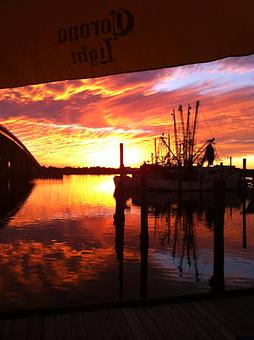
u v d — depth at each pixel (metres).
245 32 2.26
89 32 2.48
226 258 14.09
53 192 56.41
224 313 5.12
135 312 5.14
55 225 23.02
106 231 20.84
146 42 2.42
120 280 11.02
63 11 2.48
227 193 56.22
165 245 17.38
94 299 9.30
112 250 15.57
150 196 49.97
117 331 4.59
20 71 2.60
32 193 53.59
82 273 11.77
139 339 4.37
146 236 16.98
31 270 12.03
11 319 4.94
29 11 2.50
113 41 2.45
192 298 5.54
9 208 33.44
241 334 4.47
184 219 28.17
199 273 11.92
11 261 13.27
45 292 9.79
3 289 10.01
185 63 2.39
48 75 2.57
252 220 27.44
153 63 2.43
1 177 88.88
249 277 11.34
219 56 2.31
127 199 47.03
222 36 2.29
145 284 10.60
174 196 50.44
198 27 2.32
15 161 108.12
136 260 13.83
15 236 18.86
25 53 2.56
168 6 2.35
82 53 2.51
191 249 16.38
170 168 56.72
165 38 2.38
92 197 47.31
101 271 12.07
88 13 2.46
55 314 5.08
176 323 4.80
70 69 2.55
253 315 5.05
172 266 12.95
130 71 2.49
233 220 27.44
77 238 18.42
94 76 2.53
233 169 58.56
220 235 9.97
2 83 2.64
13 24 2.53
